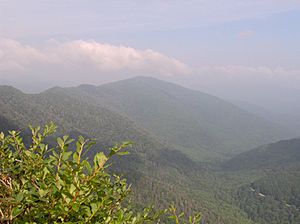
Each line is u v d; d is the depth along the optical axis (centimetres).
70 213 365
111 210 441
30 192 355
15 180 439
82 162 344
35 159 432
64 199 343
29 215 368
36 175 418
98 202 370
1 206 359
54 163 409
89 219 364
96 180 357
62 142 390
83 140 356
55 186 349
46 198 352
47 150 446
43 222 361
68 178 338
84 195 357
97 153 354
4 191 402
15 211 338
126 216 438
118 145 356
